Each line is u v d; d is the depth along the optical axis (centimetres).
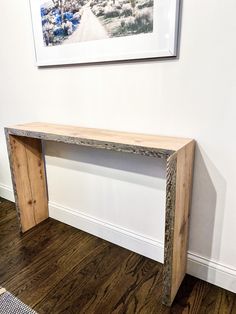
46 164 209
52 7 160
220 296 138
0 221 216
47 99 189
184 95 131
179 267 138
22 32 184
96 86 160
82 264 164
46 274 155
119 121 158
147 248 169
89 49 153
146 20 129
